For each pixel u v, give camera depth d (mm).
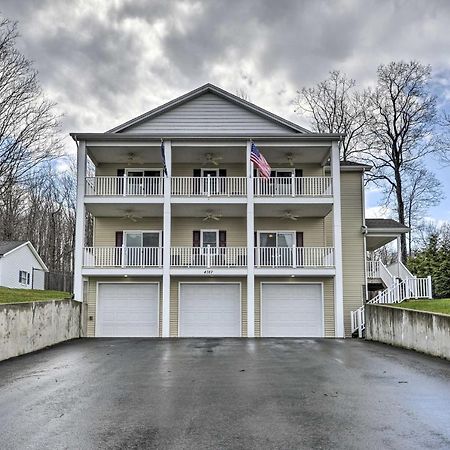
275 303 22438
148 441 5406
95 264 22188
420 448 5145
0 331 12234
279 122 22953
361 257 23734
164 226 21344
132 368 11008
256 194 21656
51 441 5438
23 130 33531
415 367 10961
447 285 32719
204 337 21141
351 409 6891
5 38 31953
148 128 23000
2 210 40562
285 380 9328
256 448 5164
